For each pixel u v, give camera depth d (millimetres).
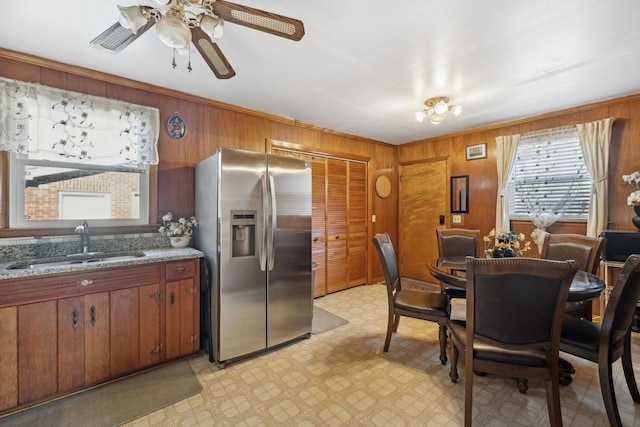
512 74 2361
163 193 2660
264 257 2357
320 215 3938
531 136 3424
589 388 1896
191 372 2105
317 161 3906
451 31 1794
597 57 2104
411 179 4773
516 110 3219
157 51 2008
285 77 2426
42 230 2125
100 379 1907
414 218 4746
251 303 2314
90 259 2184
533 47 1968
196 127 2859
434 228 4473
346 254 4277
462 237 3078
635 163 2785
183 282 2242
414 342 2570
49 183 2184
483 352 1508
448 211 4281
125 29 1380
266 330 2396
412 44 1937
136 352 2039
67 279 1788
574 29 1767
